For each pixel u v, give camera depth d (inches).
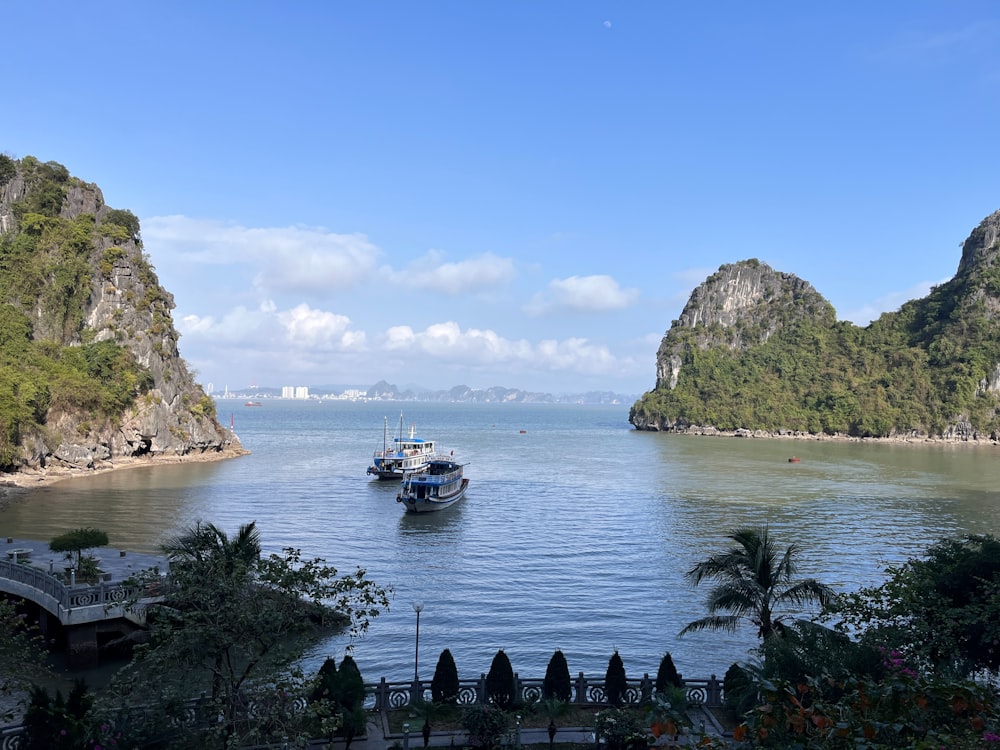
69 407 4778.5
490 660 1537.9
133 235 6402.6
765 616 1191.6
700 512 3410.4
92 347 5251.0
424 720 1056.2
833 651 889.5
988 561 1011.9
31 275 5285.4
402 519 3161.9
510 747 971.3
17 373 4473.4
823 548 2603.3
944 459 6697.8
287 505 3464.6
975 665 960.3
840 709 548.4
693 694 1144.2
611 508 3528.5
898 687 554.9
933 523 3129.9
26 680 978.1
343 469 5088.6
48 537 2593.5
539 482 4584.2
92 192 6358.3
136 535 2652.6
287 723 809.5
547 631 1728.6
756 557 1186.6
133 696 857.5
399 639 1648.6
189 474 4660.4
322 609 920.3
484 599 1973.4
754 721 563.2
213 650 851.4
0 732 882.1
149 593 981.8
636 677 1453.0
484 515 3302.2
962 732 576.7
